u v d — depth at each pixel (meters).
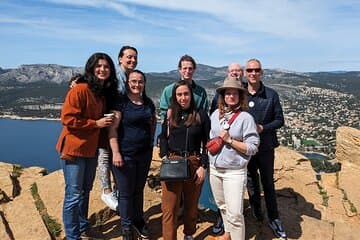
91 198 5.93
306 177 7.56
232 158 4.45
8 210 5.65
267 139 5.08
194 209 4.82
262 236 5.31
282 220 5.76
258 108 5.02
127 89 4.74
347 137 7.95
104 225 5.52
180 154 4.62
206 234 5.34
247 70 5.00
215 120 4.62
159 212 5.92
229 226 4.60
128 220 4.86
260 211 5.58
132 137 4.67
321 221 5.80
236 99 4.46
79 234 4.71
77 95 4.36
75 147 4.42
